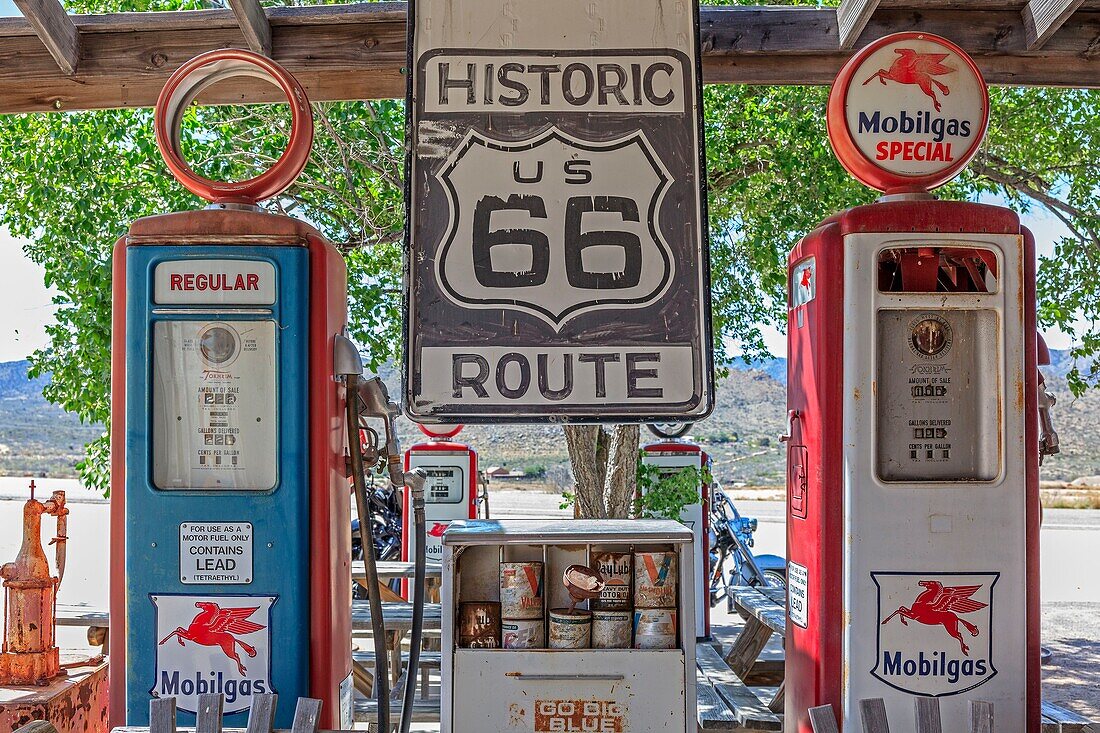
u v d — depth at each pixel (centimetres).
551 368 303
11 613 355
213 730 242
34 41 391
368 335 600
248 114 600
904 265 299
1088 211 661
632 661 275
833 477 294
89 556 1330
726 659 531
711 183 623
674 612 279
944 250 299
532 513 1755
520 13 314
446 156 309
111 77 392
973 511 292
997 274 295
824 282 296
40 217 571
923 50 310
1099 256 644
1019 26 384
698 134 310
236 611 293
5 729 328
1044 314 653
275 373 295
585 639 279
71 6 617
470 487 725
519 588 279
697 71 312
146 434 294
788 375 332
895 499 292
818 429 299
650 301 305
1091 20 382
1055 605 969
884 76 309
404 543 717
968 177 652
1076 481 2766
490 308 304
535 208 308
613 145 310
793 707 320
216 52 310
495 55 312
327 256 303
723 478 2825
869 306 293
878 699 242
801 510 314
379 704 309
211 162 581
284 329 295
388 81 406
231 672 293
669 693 274
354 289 598
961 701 291
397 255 637
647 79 312
